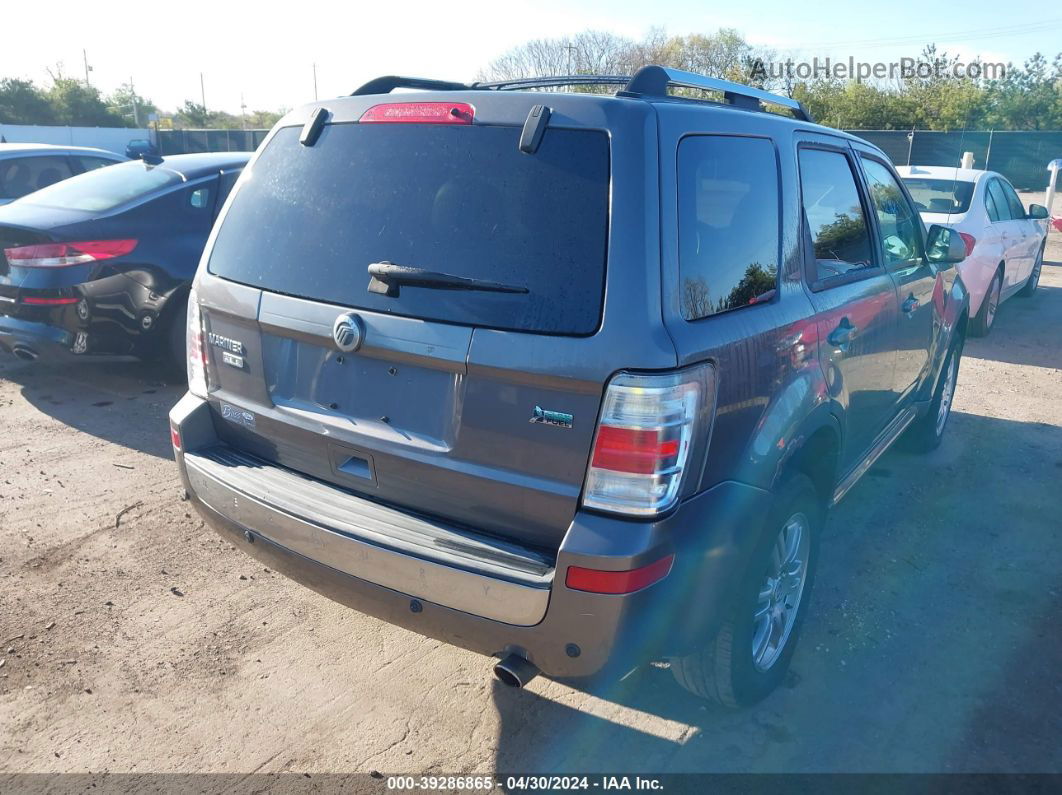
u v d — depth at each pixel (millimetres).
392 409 2596
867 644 3531
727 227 2639
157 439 5551
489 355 2338
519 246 2385
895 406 4367
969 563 4223
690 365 2295
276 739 2922
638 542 2230
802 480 2984
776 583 3037
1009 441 5965
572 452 2287
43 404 6180
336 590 2652
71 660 3301
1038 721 3072
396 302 2516
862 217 3764
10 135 38094
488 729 2998
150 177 6473
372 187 2686
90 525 4359
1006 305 11156
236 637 3486
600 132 2385
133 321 6094
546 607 2279
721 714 3104
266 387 2898
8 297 5898
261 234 2926
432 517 2594
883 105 40188
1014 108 40438
